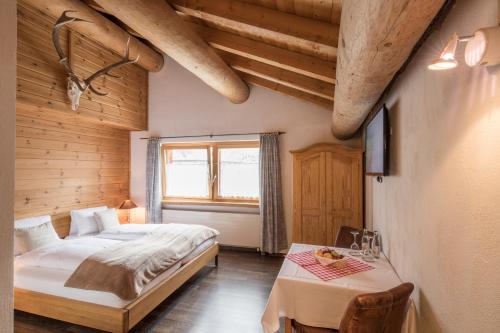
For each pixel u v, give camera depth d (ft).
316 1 6.21
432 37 4.31
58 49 8.97
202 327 7.96
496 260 2.67
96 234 12.59
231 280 11.18
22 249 9.46
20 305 7.91
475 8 3.08
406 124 5.64
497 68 2.65
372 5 3.07
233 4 7.60
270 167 14.38
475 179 3.05
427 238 4.49
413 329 4.98
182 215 16.17
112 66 10.13
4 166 1.87
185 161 16.78
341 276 6.14
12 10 1.93
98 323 7.15
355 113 8.11
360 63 4.57
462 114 3.34
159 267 8.45
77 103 11.08
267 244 14.29
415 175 5.07
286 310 5.91
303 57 9.20
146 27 7.25
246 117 15.26
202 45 9.11
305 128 14.40
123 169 16.74
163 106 16.71
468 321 3.20
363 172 12.44
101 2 6.39
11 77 1.92
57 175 12.40
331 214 12.68
